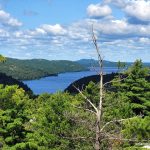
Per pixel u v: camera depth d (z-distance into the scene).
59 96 27.70
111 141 17.61
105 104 17.33
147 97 47.44
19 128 28.83
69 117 17.94
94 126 17.12
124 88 47.16
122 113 25.72
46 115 26.86
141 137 21.97
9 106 29.59
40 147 26.48
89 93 34.53
